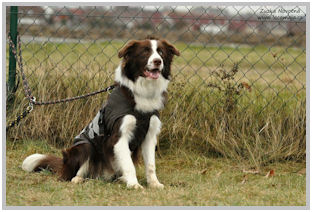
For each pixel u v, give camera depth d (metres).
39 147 6.68
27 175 5.49
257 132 6.63
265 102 6.88
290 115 6.69
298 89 6.98
